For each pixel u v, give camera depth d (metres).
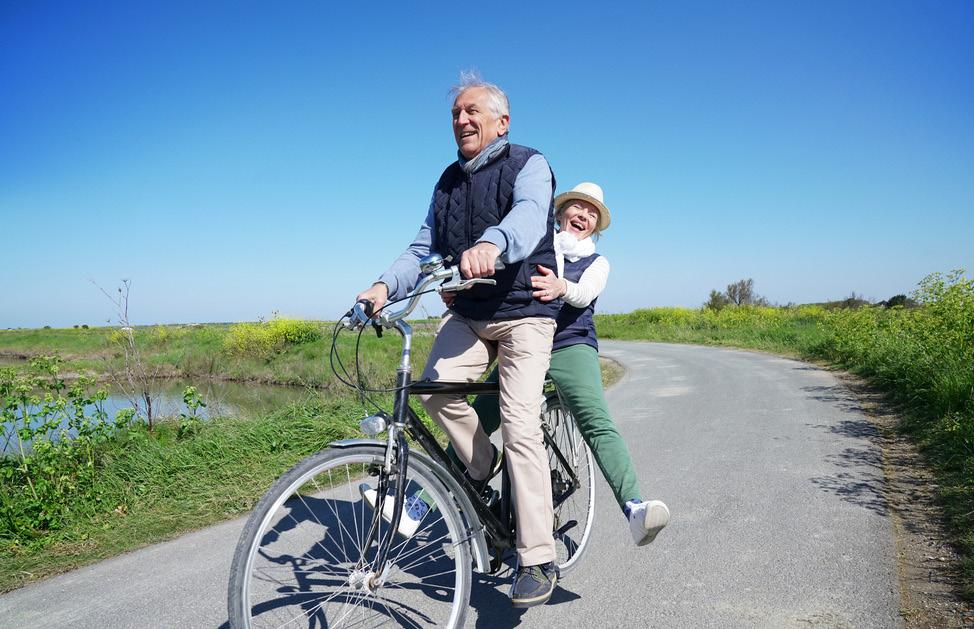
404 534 2.21
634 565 2.93
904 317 10.82
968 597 2.41
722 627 2.30
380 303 2.20
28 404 4.72
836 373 10.33
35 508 3.97
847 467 4.45
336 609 2.41
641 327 31.67
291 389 16.20
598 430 2.58
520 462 2.27
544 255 2.38
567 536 3.12
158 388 17.00
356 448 2.01
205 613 2.65
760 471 4.44
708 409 7.33
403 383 2.12
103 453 4.99
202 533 3.79
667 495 3.99
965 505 3.37
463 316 2.43
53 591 3.00
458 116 2.37
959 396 5.64
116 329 7.88
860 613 2.34
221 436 5.59
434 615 2.44
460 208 2.40
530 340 2.32
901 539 3.07
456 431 2.42
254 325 23.41
